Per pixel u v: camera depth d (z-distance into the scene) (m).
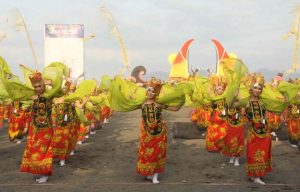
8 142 12.09
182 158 9.56
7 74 7.41
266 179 7.45
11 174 7.86
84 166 8.65
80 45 27.86
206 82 9.99
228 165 8.70
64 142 8.62
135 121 19.36
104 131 15.09
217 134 9.62
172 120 19.36
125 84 7.52
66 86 8.71
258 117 6.99
